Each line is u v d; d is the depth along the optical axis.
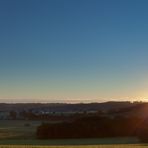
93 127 82.50
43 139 76.94
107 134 82.62
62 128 80.12
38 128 80.44
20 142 66.94
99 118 86.06
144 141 69.06
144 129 76.12
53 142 67.88
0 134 84.69
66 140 74.31
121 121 83.88
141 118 84.31
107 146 45.69
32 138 77.69
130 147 43.72
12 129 98.06
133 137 79.31
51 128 79.56
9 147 39.88
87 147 42.78
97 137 81.50
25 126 109.19
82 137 81.31
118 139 75.06
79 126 82.06
